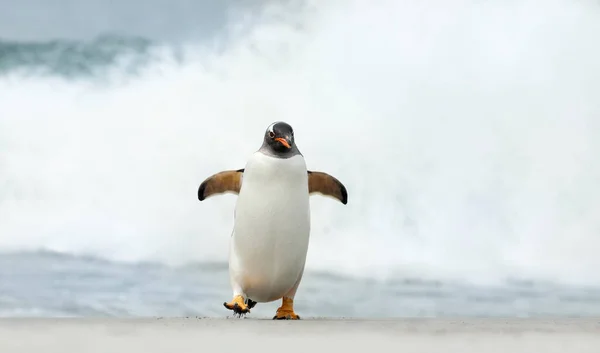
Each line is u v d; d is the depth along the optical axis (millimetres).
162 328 10914
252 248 14734
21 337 9594
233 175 15445
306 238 14961
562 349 8742
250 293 15422
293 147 14781
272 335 9914
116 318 13766
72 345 8773
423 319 14641
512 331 10703
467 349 8633
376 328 11086
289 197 14539
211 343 9031
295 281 15266
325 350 8516
